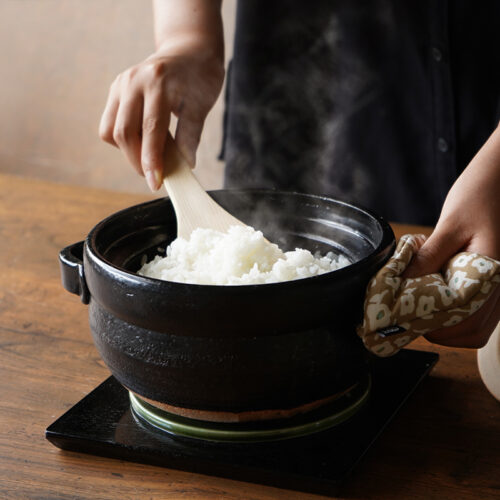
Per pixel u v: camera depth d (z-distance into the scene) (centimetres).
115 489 120
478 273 120
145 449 123
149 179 142
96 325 123
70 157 369
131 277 118
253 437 123
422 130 187
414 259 124
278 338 118
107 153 361
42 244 171
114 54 339
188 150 154
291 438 124
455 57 178
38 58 353
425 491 120
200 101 154
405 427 128
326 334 119
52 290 156
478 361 133
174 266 130
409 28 178
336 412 126
